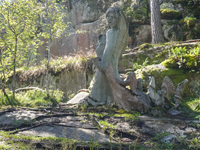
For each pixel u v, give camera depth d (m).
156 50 8.82
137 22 12.90
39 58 13.96
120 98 5.00
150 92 5.20
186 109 5.10
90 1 15.05
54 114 4.56
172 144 3.26
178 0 12.56
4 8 6.71
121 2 13.54
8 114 4.62
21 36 6.92
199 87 6.40
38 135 3.48
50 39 7.66
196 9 11.91
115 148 3.02
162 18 12.31
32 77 10.72
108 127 3.78
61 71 10.41
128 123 4.13
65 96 10.11
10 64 6.72
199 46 7.52
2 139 3.17
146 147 3.18
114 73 5.05
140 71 7.30
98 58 5.20
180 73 6.67
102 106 5.18
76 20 15.37
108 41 5.14
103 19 12.44
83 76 10.10
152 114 4.59
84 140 3.32
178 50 7.21
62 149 2.96
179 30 11.63
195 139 3.37
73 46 14.96
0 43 6.77
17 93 7.98
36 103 6.37
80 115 4.54
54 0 7.53
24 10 6.76
